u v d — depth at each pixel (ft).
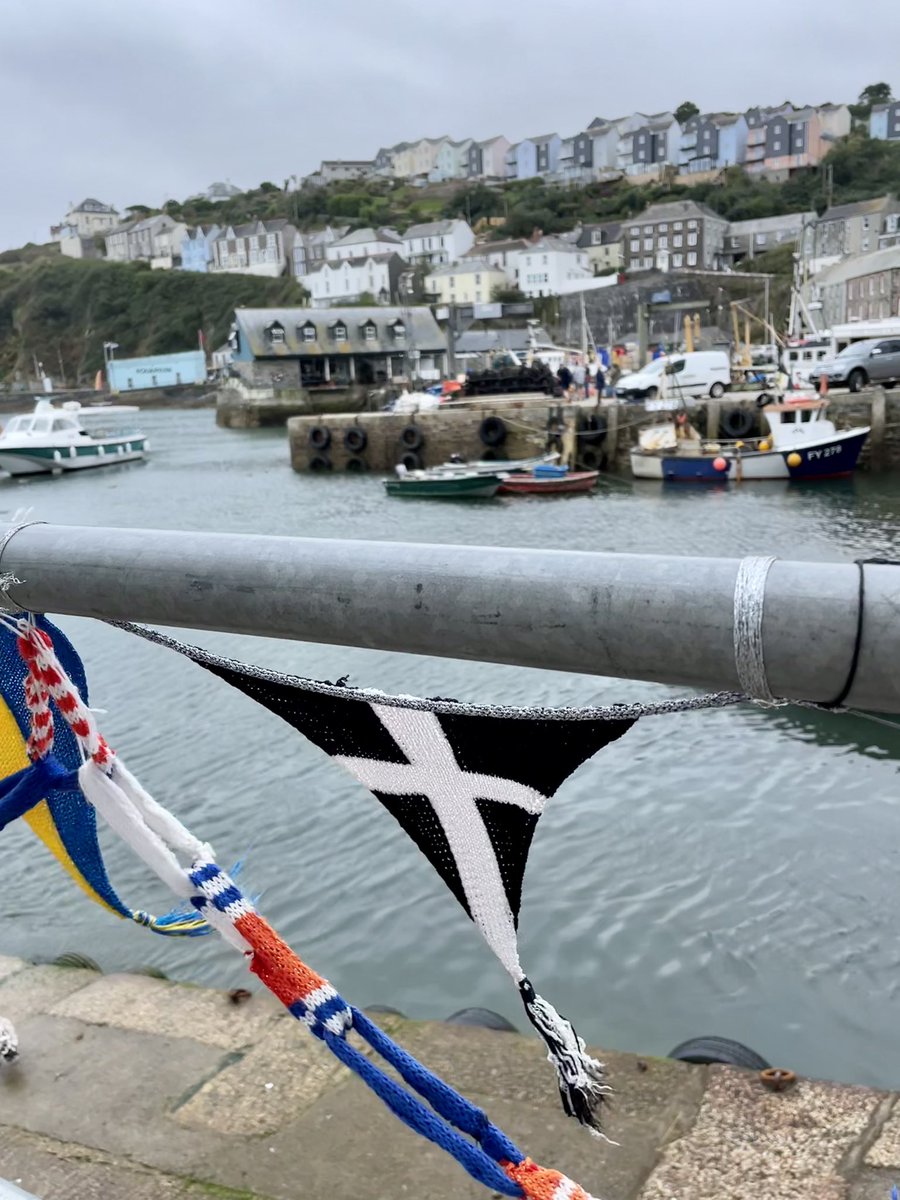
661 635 3.26
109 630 54.03
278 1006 11.91
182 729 39.32
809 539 79.97
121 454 171.94
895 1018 21.21
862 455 113.91
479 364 239.30
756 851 27.61
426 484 112.88
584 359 222.07
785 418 110.22
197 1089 10.48
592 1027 21.77
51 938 25.67
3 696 5.41
